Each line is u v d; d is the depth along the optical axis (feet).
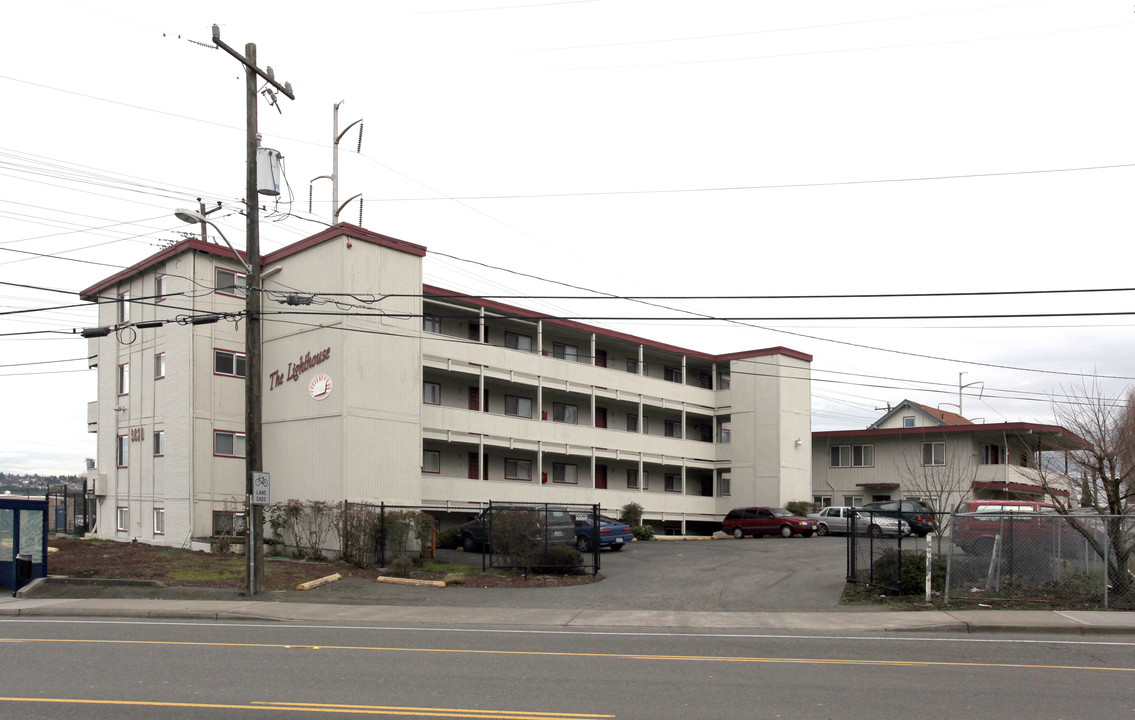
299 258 99.81
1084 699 30.86
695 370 167.22
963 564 60.34
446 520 122.62
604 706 29.27
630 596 64.59
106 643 42.63
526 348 135.85
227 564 80.79
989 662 38.14
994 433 155.53
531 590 68.44
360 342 94.32
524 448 125.29
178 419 102.47
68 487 131.44
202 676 34.06
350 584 70.79
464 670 35.58
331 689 31.73
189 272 102.73
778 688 32.24
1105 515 56.80
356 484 92.17
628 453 142.00
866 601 59.67
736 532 140.67
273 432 101.14
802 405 155.84
